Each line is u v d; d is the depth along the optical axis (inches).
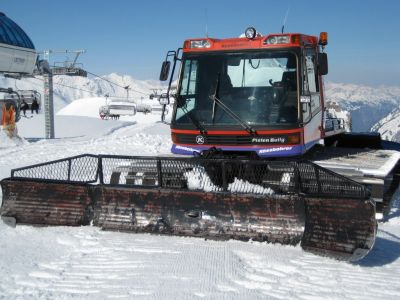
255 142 295.9
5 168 523.8
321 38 331.0
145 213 254.1
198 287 187.3
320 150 374.3
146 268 206.7
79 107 3014.3
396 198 398.0
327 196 223.0
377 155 359.6
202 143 307.4
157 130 1298.0
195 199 247.4
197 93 312.8
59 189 267.0
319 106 336.5
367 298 180.7
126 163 284.8
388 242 262.4
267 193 237.8
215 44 312.8
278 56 299.3
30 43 1162.0
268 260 216.8
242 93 303.1
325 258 221.1
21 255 222.7
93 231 256.4
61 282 192.4
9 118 825.5
